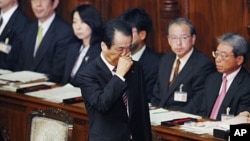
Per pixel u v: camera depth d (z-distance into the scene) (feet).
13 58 77.87
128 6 73.46
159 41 71.15
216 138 50.21
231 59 57.67
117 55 45.14
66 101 60.08
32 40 75.20
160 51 71.15
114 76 44.52
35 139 52.21
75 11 68.49
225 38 58.18
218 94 59.31
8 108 65.36
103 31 45.32
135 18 65.21
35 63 74.54
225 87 58.70
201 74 61.52
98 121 45.60
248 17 64.34
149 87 65.62
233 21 65.51
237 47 57.47
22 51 76.13
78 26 68.18
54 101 60.95
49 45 73.77
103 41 45.39
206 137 50.60
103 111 44.68
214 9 66.80
